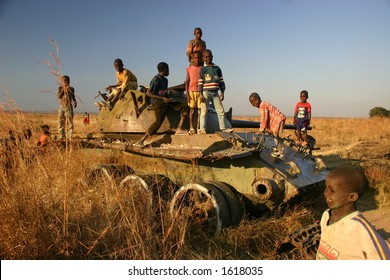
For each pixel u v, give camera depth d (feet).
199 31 28.07
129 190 19.45
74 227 15.83
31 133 17.53
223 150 20.67
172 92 27.40
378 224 21.83
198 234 18.76
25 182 15.90
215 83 23.58
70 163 17.37
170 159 23.43
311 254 14.26
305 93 38.83
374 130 81.35
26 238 14.39
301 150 26.17
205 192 18.98
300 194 20.10
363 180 8.88
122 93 27.94
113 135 27.66
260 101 23.32
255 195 19.24
